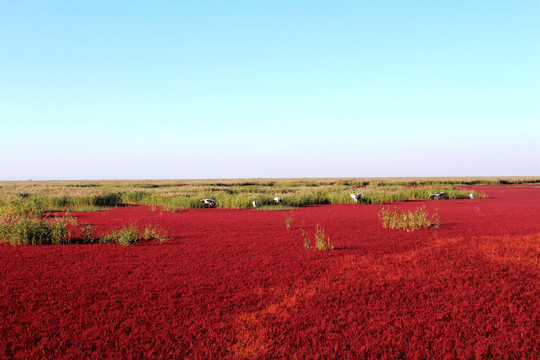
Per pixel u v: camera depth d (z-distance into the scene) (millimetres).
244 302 5723
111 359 4031
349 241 10680
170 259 8477
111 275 7145
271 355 4152
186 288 6375
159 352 4195
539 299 5734
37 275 7145
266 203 24391
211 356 4086
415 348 4328
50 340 4453
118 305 5570
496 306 5488
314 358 4090
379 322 4973
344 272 7336
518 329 4758
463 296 5914
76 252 9250
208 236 11633
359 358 4105
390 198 28094
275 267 7742
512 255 8367
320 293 6117
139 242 10664
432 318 5109
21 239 10531
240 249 9602
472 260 8023
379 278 6898
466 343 4418
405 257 8461
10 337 4516
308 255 8875
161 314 5227
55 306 5520
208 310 5398
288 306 5559
